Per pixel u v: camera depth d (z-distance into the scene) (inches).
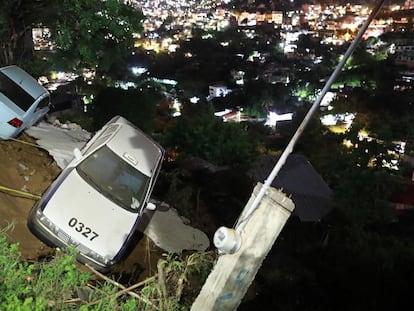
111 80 1565.0
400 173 1232.8
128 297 200.2
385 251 560.1
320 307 391.9
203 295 158.7
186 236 404.2
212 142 732.0
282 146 1455.5
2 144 391.9
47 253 284.0
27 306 144.9
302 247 598.2
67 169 324.5
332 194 896.9
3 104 390.3
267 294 374.9
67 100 946.7
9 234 282.4
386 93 1987.0
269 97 2049.7
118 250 295.0
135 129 377.4
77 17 531.8
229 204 566.3
